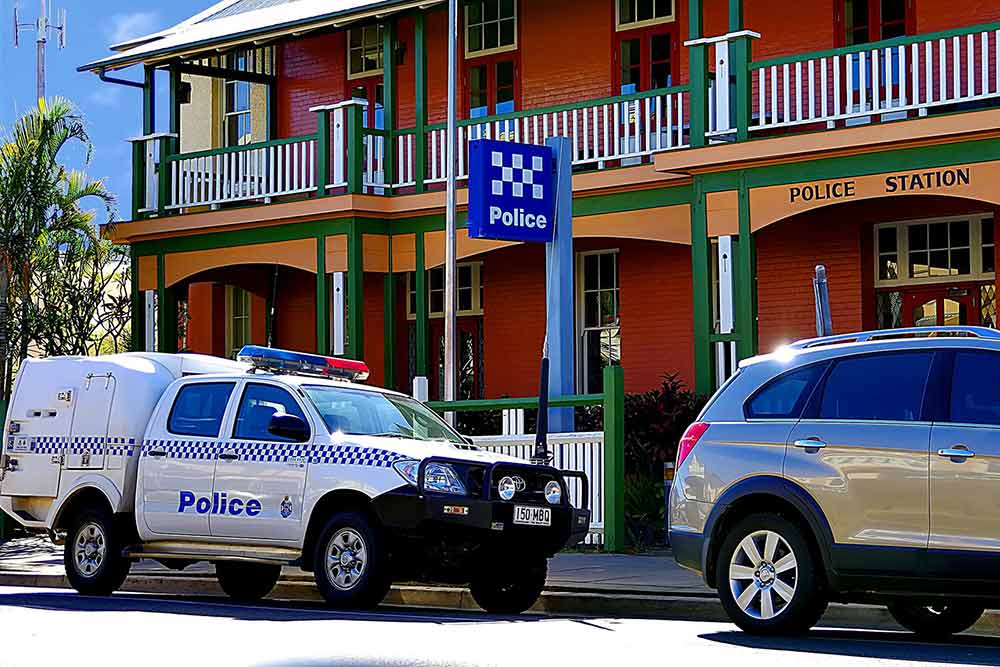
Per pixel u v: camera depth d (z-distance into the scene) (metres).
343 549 13.87
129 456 15.95
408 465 13.62
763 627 11.44
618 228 22.84
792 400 11.59
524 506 13.99
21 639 11.66
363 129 25.05
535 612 14.83
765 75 22.78
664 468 20.00
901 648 10.73
